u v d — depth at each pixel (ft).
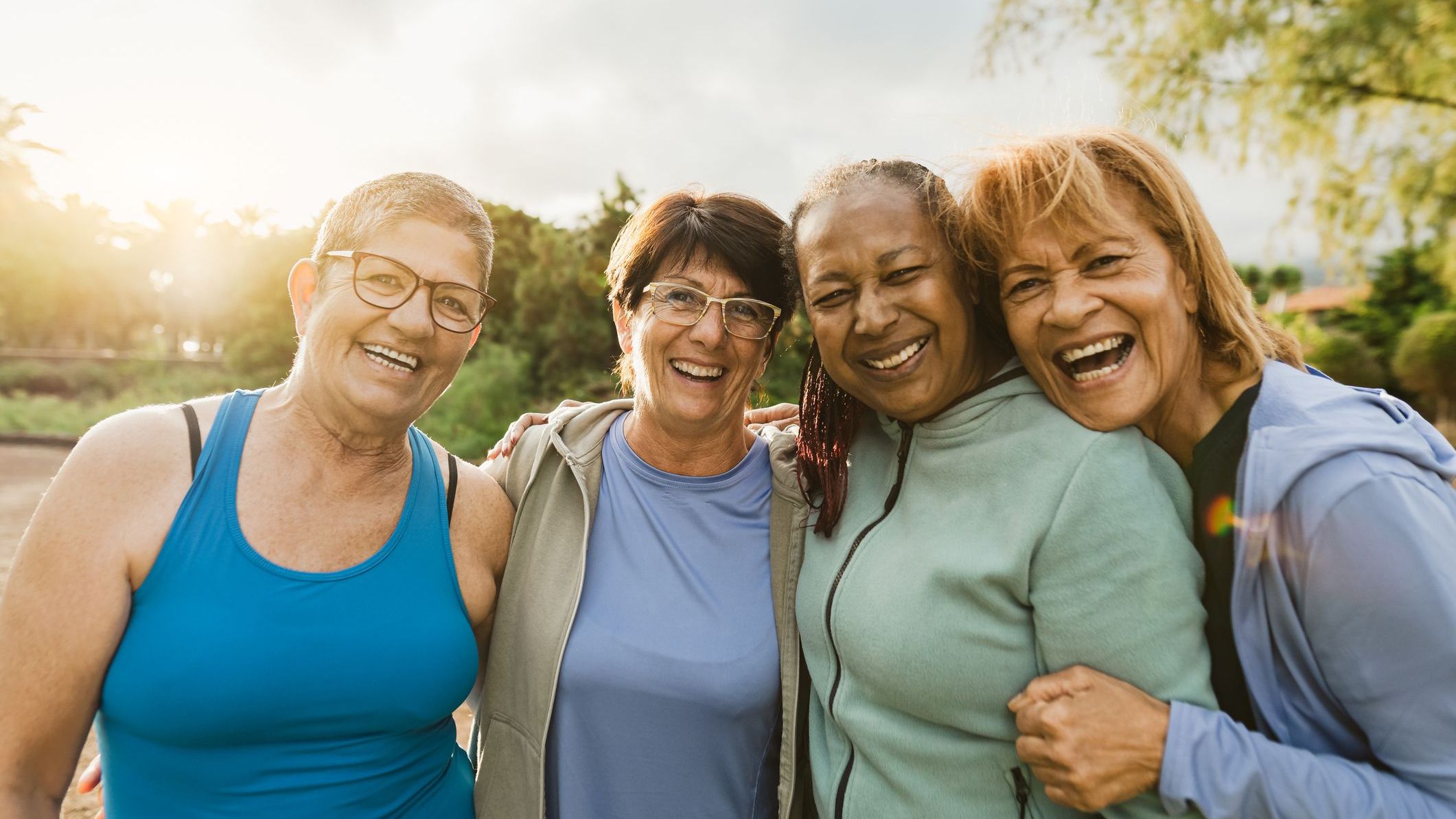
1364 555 3.62
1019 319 4.56
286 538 4.83
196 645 4.46
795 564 5.89
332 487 5.03
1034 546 4.39
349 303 4.83
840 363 5.10
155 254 160.45
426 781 5.42
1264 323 4.87
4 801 4.23
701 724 5.59
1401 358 49.32
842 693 5.11
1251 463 4.02
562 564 5.98
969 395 5.04
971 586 4.51
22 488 36.22
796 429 7.04
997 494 4.66
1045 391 4.70
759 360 6.35
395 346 4.90
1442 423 46.88
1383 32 25.82
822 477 5.79
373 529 5.14
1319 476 3.79
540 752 5.63
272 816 4.71
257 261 84.58
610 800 5.62
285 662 4.63
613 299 6.75
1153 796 4.11
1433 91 26.18
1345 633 3.74
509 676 5.92
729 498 6.26
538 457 6.28
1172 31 28.22
